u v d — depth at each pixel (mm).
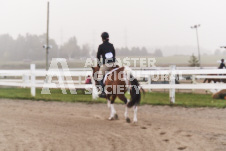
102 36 10406
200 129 8961
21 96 17469
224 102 14523
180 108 13055
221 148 6926
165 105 13922
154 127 9242
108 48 10281
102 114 11828
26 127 9391
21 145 7320
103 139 7859
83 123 10008
